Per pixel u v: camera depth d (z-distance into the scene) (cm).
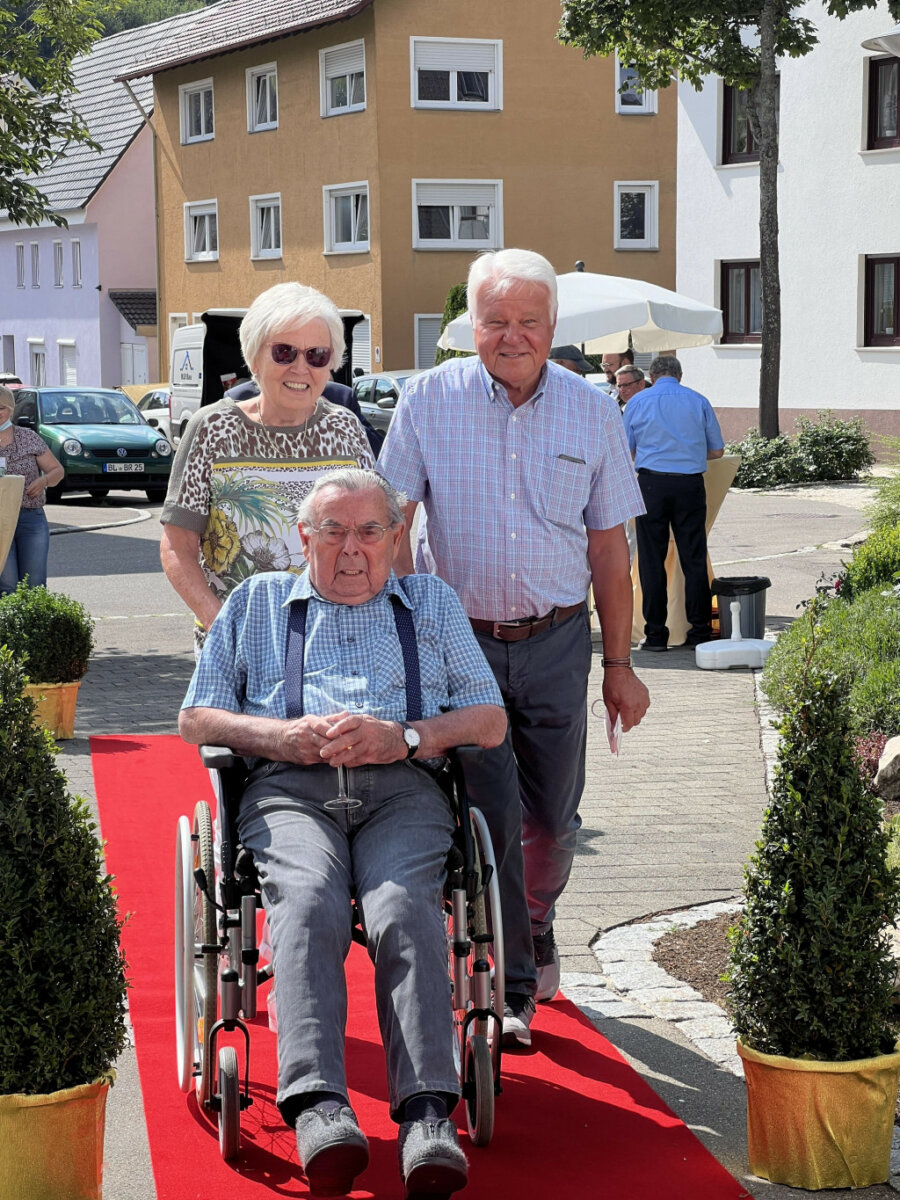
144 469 2636
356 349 3762
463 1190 382
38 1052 356
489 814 451
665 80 2781
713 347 3269
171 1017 495
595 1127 417
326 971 367
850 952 380
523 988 469
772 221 2648
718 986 513
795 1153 384
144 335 4709
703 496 1171
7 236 5553
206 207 4366
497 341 453
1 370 5747
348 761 397
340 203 3797
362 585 422
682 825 704
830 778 387
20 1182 358
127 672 1135
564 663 472
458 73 3650
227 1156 396
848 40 2945
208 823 423
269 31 3869
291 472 491
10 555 1152
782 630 1219
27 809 361
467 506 465
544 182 3734
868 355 2978
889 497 1633
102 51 5319
